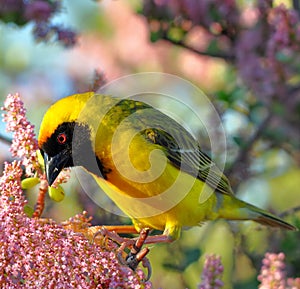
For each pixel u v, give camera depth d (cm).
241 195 1328
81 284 697
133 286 697
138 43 1574
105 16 1605
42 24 1155
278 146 1321
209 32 1271
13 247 698
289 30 1177
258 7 1223
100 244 756
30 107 1465
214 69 1460
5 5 1142
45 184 798
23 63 1520
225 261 1248
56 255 699
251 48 1219
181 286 1161
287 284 841
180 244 1170
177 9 1230
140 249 812
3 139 938
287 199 1403
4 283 698
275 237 1164
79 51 1545
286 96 1232
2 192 720
